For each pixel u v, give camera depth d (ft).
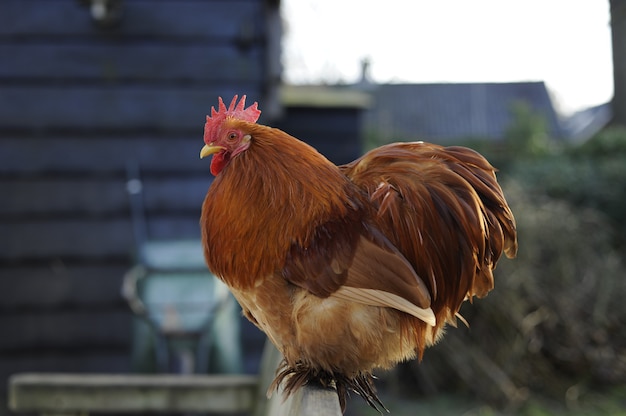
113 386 10.85
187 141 19.19
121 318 18.99
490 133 97.40
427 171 7.03
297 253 6.47
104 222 18.98
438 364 24.36
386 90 104.99
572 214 28.17
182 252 17.43
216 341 17.01
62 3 18.85
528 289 24.12
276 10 19.25
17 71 18.75
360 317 6.39
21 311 18.81
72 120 18.92
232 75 19.20
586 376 24.80
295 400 6.33
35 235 18.84
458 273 6.91
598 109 103.45
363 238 6.50
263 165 6.75
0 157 18.75
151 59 19.07
